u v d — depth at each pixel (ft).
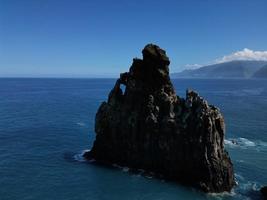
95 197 165.27
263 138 297.94
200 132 179.22
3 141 269.23
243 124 363.35
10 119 374.22
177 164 187.11
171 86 209.87
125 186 178.29
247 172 204.33
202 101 187.11
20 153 234.58
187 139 183.83
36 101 592.19
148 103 202.49
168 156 190.19
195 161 180.45
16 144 260.21
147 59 207.31
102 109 219.20
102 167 205.46
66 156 228.63
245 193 173.78
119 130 209.15
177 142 187.32
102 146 216.33
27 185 177.06
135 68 211.82
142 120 201.46
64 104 549.54
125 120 207.00
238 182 187.73
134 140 202.69
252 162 224.74
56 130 317.01
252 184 185.37
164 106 200.95
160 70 206.39
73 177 188.96
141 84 208.54
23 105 520.83
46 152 238.48
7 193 166.71
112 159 212.02
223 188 175.63
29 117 392.47
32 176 189.78
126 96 211.82
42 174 193.16
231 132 320.70
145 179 187.52
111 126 211.41
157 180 186.50
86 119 386.93
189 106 192.54
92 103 572.92
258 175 199.52
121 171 198.90
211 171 175.22
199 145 178.40
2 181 181.27
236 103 581.53
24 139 277.44
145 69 208.85
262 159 232.32
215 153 177.37
